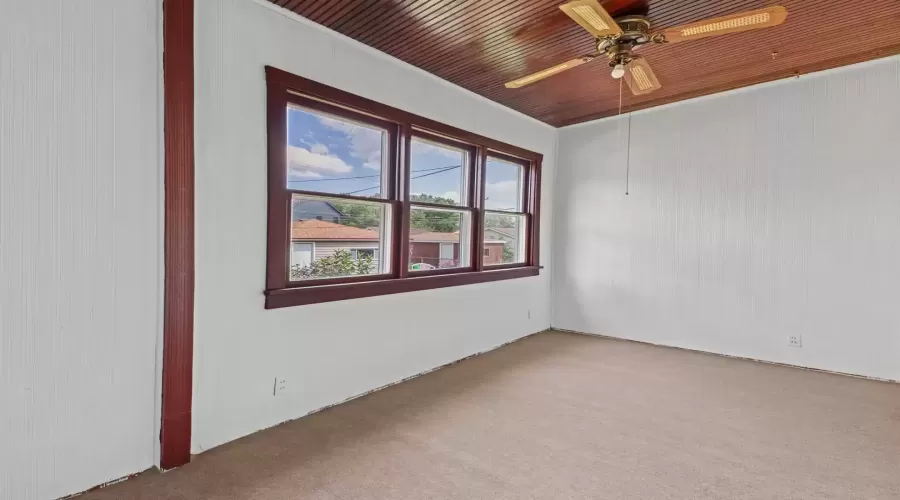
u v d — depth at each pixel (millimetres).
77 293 1902
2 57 1689
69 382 1897
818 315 3816
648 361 4078
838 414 2883
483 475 2139
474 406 2996
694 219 4418
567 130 5285
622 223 4887
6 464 1759
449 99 3838
